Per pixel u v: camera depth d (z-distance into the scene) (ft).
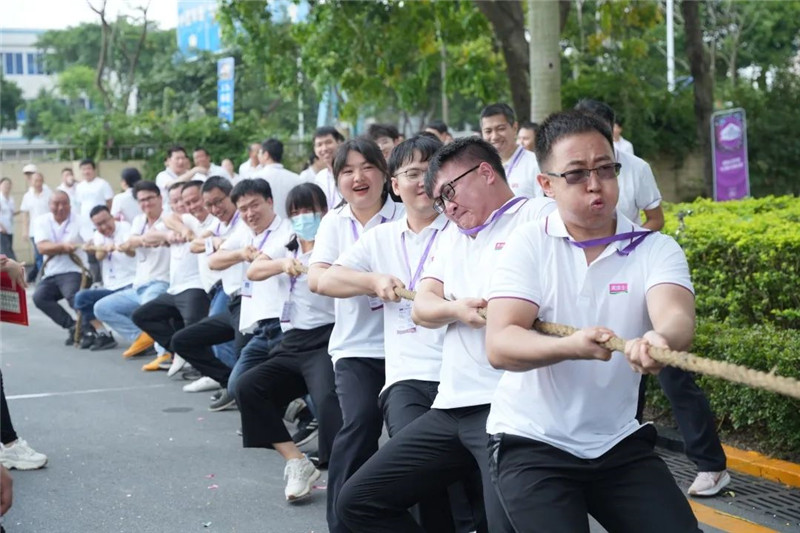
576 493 9.78
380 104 59.16
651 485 9.71
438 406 11.92
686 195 63.57
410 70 58.13
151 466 20.70
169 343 29.68
